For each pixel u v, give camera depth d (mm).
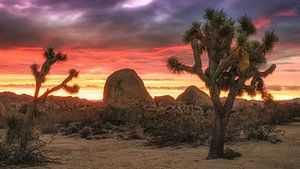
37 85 12602
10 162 11523
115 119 24625
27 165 11430
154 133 16938
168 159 12352
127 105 27562
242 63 11062
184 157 12742
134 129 20875
